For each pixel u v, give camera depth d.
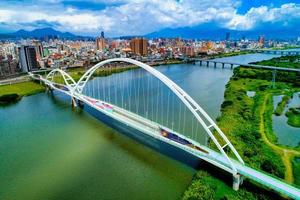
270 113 93.06
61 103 112.12
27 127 81.25
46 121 86.75
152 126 62.06
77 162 58.03
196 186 46.62
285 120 89.38
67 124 83.25
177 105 104.12
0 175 53.34
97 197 45.94
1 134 75.38
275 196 43.78
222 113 91.38
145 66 63.25
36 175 53.22
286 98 112.88
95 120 87.00
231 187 46.72
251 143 65.69
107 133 74.75
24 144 68.00
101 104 87.12
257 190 45.72
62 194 46.97
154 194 46.47
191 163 56.69
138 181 50.38
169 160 58.03
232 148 49.34
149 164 56.53
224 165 47.25
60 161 58.66
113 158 59.47
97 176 52.38
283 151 62.41
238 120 83.44
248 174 44.66
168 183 49.59
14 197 46.38
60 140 70.25
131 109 98.62
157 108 99.94
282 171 52.47
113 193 46.88
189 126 78.88
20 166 56.72
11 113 97.44
